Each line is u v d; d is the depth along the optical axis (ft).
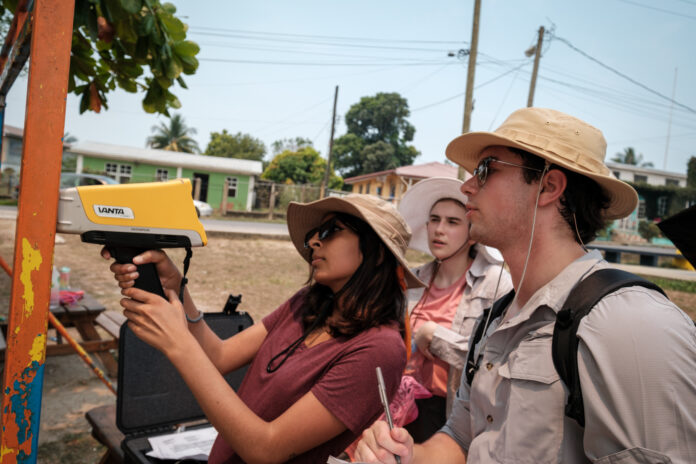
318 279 4.78
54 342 14.82
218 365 5.22
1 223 35.94
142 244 3.64
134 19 7.59
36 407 3.18
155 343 3.78
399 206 8.98
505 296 4.12
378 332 4.41
